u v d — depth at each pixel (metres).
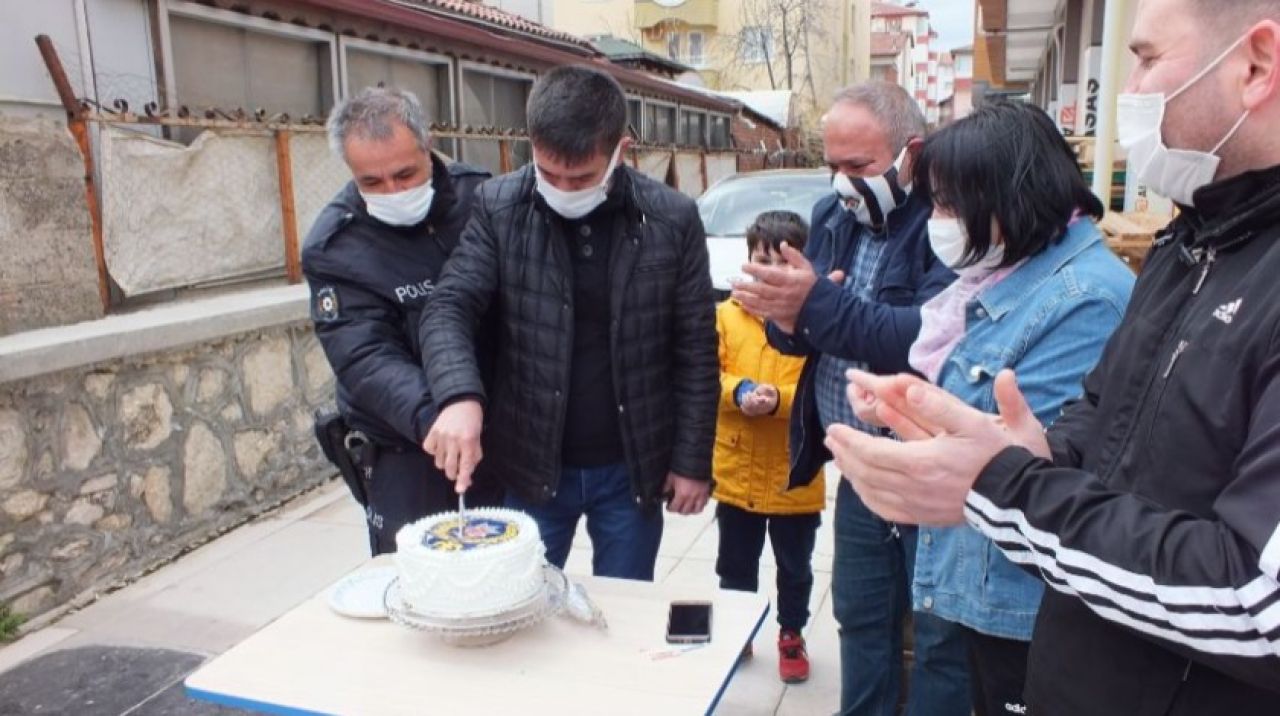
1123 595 0.99
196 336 3.94
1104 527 1.02
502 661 1.55
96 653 3.20
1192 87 1.06
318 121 5.02
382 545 2.44
